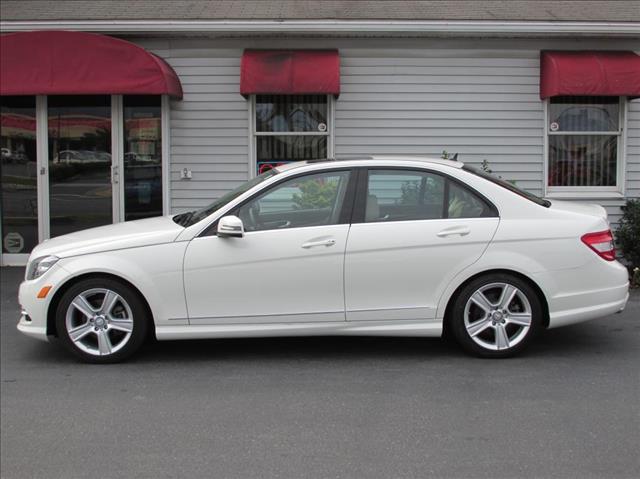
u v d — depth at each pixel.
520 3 10.16
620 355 5.74
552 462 3.77
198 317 5.36
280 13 9.41
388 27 9.09
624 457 3.83
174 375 5.27
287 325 5.38
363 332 5.40
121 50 8.56
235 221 5.21
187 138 9.62
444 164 5.58
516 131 9.67
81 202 9.84
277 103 9.66
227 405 4.64
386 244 5.33
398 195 5.49
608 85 8.98
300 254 5.31
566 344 6.07
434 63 9.56
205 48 9.50
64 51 8.53
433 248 5.35
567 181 9.87
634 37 9.41
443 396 4.77
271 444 4.02
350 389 4.93
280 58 9.09
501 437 4.09
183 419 4.41
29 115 9.75
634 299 7.96
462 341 5.50
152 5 9.91
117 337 5.58
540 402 4.65
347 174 5.50
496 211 5.46
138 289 5.34
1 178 9.88
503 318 5.50
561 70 9.03
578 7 9.97
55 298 5.45
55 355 5.82
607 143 9.85
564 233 5.41
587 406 4.58
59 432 4.23
